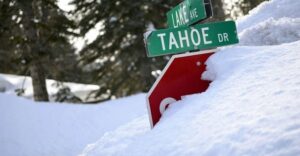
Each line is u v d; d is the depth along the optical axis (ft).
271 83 8.20
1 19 40.29
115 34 44.06
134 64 45.88
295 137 5.39
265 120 6.42
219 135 6.75
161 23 46.34
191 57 10.25
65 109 37.06
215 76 10.19
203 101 8.98
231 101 8.16
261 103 7.32
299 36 19.11
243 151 5.80
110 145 10.70
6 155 27.71
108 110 37.58
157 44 9.90
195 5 10.07
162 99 9.91
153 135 8.64
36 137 30.96
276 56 9.87
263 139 5.81
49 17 42.96
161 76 9.96
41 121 33.60
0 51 50.11
